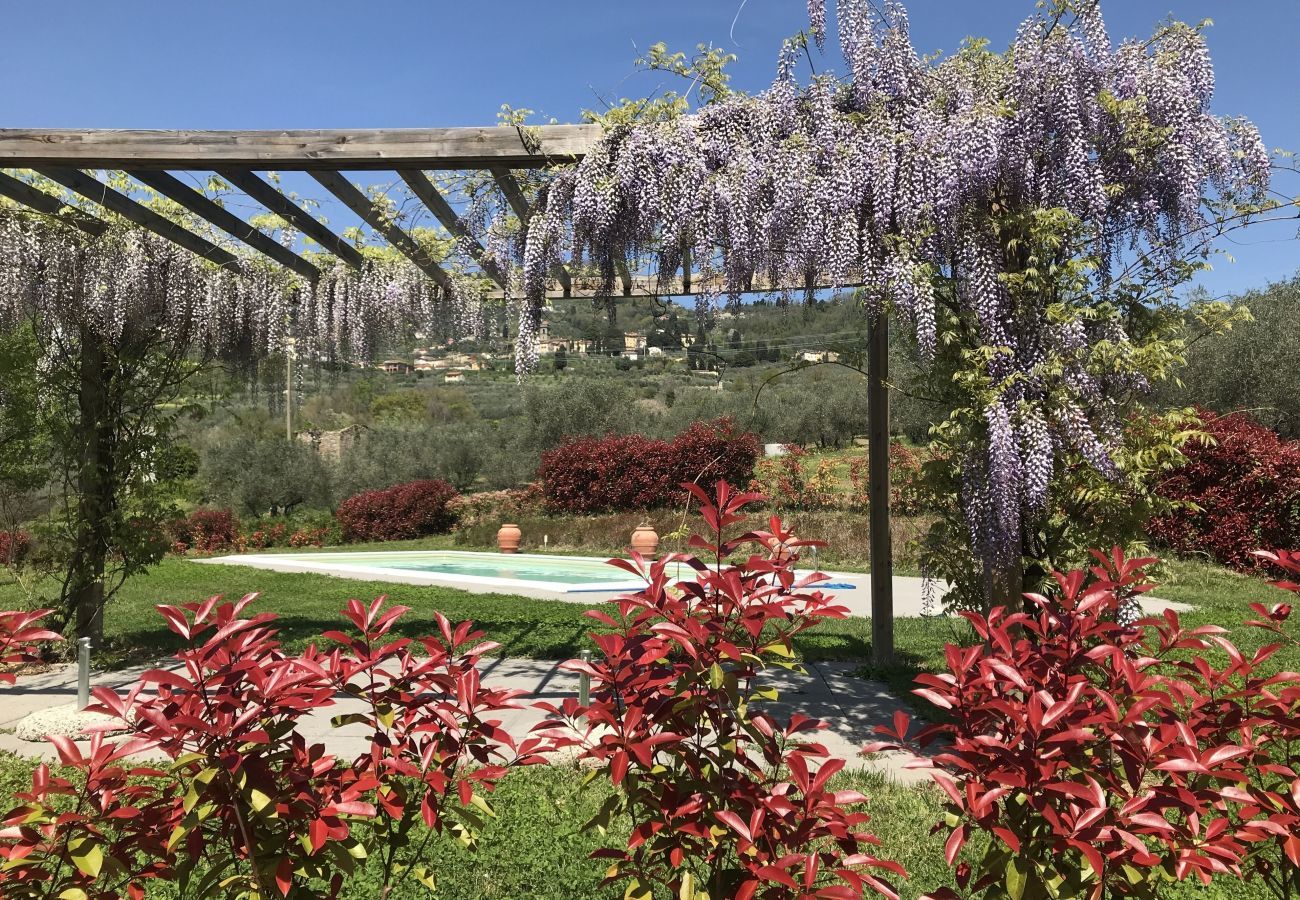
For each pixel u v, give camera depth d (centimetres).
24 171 623
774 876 160
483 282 703
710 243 482
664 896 254
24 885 171
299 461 2562
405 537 2183
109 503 761
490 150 492
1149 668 211
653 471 1997
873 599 669
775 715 527
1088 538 485
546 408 2691
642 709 184
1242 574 1120
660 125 479
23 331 711
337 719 193
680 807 180
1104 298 455
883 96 453
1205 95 422
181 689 172
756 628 187
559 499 2091
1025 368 444
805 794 176
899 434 1850
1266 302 1656
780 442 2628
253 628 189
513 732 491
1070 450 468
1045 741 167
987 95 432
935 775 176
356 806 173
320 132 498
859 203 445
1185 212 421
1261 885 284
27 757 464
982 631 202
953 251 440
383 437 2809
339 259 711
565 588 1199
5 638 210
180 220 655
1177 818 216
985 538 450
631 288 631
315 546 2142
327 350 723
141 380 764
